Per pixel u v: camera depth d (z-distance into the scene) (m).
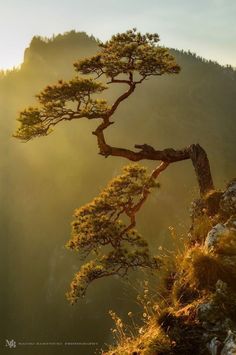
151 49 16.53
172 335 6.93
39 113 15.90
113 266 15.13
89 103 16.73
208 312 6.99
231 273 7.74
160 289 9.89
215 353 6.14
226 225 9.12
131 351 7.33
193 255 8.27
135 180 17.05
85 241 15.75
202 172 15.42
